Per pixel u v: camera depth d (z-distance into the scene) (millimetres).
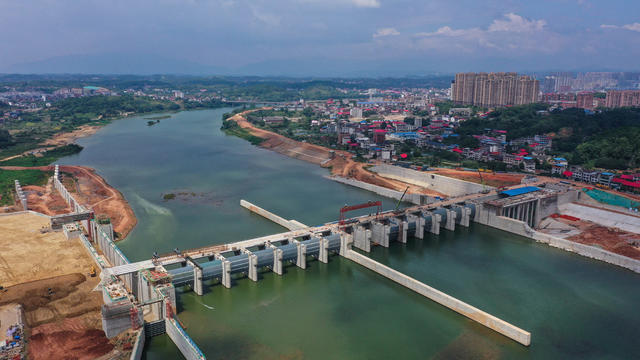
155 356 109750
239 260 147875
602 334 122312
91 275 144625
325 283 150250
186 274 138250
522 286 149375
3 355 101562
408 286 146000
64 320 118250
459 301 131000
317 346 114000
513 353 112812
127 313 112812
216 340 115938
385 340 117250
